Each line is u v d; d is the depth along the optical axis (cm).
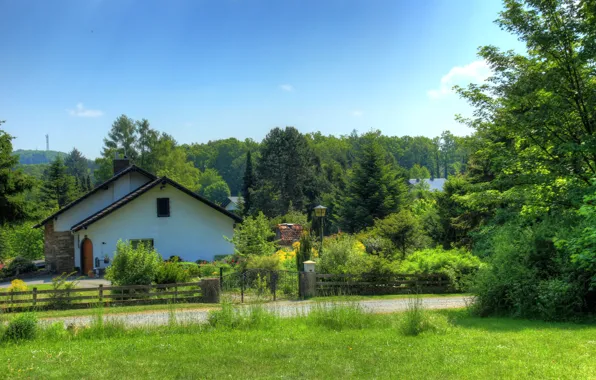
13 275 3288
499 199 1814
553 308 1270
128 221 3175
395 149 14925
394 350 872
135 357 853
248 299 1819
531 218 1709
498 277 1410
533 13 1614
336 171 7588
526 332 1050
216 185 11425
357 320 1205
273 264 2178
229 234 3353
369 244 2700
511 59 1734
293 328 1156
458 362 770
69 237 3491
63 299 1636
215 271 2622
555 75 1578
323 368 757
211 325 1182
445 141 14950
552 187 1645
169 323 1197
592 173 1556
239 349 901
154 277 1933
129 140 7600
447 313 1459
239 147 14238
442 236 3162
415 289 2062
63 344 996
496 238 1542
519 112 1731
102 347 948
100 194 3519
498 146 1872
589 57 1490
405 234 2920
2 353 899
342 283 1967
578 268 1247
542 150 1712
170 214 3250
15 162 3472
